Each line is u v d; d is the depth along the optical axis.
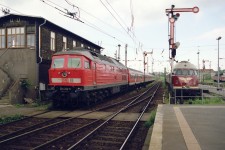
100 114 15.63
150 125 12.08
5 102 20.53
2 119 13.46
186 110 14.77
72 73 17.58
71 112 16.30
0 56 23.34
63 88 17.73
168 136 8.62
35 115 14.91
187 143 7.72
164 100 22.84
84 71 17.62
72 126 12.23
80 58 17.78
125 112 16.58
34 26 22.56
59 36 26.08
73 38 29.36
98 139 9.98
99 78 20.94
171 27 21.31
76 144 8.64
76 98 17.83
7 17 23.03
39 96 22.42
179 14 21.39
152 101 23.00
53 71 17.95
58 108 18.39
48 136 10.32
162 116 12.57
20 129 11.09
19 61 22.84
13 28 23.23
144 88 48.94
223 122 11.05
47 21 22.91
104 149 8.66
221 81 70.12
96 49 38.88
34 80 22.45
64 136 9.93
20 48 22.83
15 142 9.31
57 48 25.67
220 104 18.16
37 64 22.44
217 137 8.46
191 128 9.86
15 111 16.73
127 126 12.36
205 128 9.84
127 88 36.31
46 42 23.73
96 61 20.11
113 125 12.54
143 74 50.00
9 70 23.09
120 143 9.34
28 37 22.80
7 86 22.47
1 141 9.05
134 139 9.94
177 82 23.88
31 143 9.23
